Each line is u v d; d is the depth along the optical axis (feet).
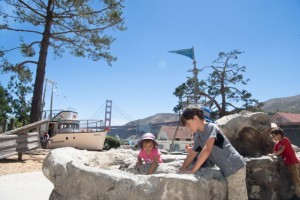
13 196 15.78
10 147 27.37
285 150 16.81
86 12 58.70
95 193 8.98
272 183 15.65
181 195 8.73
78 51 61.82
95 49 61.98
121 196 8.67
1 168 25.32
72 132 62.13
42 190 17.47
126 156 15.97
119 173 9.25
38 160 32.12
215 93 117.39
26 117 126.72
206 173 9.99
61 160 10.46
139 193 8.58
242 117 17.24
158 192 8.61
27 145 30.94
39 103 55.06
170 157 15.80
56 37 59.47
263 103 115.75
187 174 9.43
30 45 57.72
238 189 9.95
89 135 62.49
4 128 48.42
